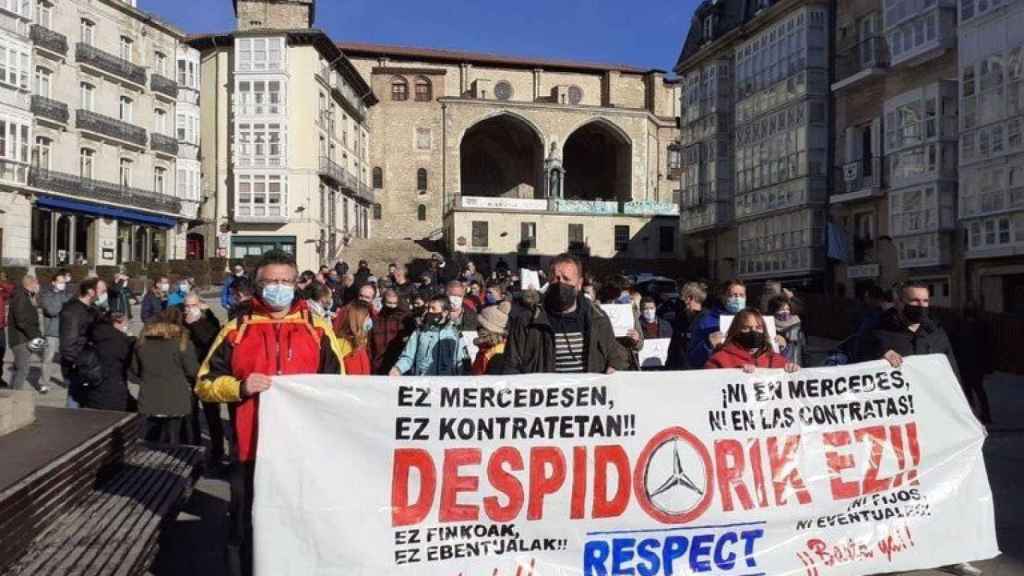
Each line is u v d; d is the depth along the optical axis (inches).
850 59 1400.1
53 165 1710.1
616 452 226.8
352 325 354.3
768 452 239.3
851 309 1124.5
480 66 2923.2
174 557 268.5
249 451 211.2
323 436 207.2
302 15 2277.3
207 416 404.5
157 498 252.2
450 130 2765.7
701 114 1870.1
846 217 1405.0
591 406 226.4
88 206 1777.8
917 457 251.8
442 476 214.4
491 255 2425.0
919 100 1204.5
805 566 237.1
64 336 418.0
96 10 1846.7
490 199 2442.2
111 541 206.4
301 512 203.6
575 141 3041.3
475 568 214.5
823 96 1451.8
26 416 272.1
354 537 205.9
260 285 216.1
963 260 1149.1
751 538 234.7
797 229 1494.8
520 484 219.3
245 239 2176.4
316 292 482.0
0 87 1546.5
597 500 224.2
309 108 2182.6
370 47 2832.2
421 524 211.5
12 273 1343.5
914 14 1201.4
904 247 1239.5
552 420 223.5
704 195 1860.2
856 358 318.3
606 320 268.5
